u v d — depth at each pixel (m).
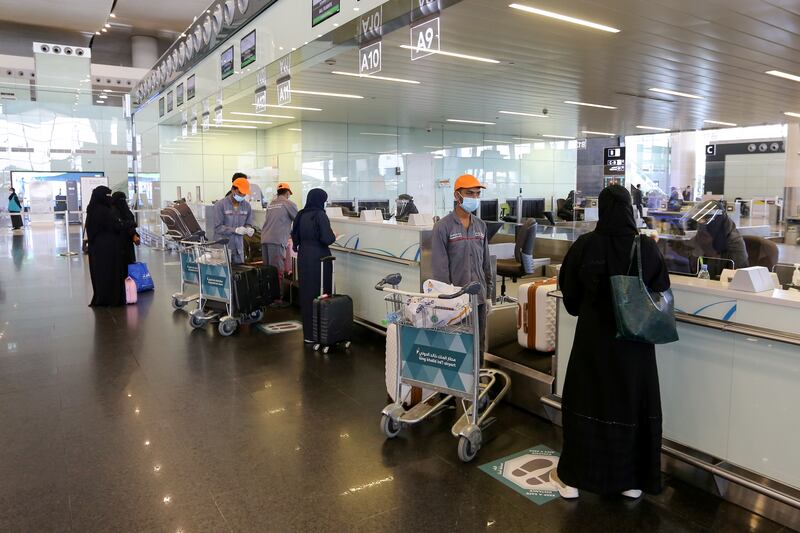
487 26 6.07
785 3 5.29
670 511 2.74
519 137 18.17
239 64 8.14
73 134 19.27
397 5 5.18
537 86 9.51
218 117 10.53
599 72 8.35
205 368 4.91
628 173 16.91
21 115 18.69
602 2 5.31
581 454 2.75
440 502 2.81
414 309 3.28
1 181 18.77
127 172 18.94
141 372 4.79
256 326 6.40
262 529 2.59
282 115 13.07
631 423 2.68
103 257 7.30
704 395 2.86
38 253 12.89
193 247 6.77
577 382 2.77
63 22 16.64
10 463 3.21
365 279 5.98
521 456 3.31
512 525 2.62
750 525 2.62
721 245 5.21
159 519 2.66
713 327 2.73
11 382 4.54
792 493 2.54
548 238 8.67
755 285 2.64
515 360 4.12
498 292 8.12
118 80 19.12
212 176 14.97
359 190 15.17
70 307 7.35
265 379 4.62
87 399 4.18
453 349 3.29
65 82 15.92
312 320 5.44
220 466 3.18
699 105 11.48
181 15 17.52
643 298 2.52
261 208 9.12
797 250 5.64
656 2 5.29
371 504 2.79
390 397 4.21
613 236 2.67
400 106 11.77
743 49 6.95
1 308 7.27
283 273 7.48
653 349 2.71
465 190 3.96
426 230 5.08
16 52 19.30
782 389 2.54
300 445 3.44
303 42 6.39
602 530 2.58
